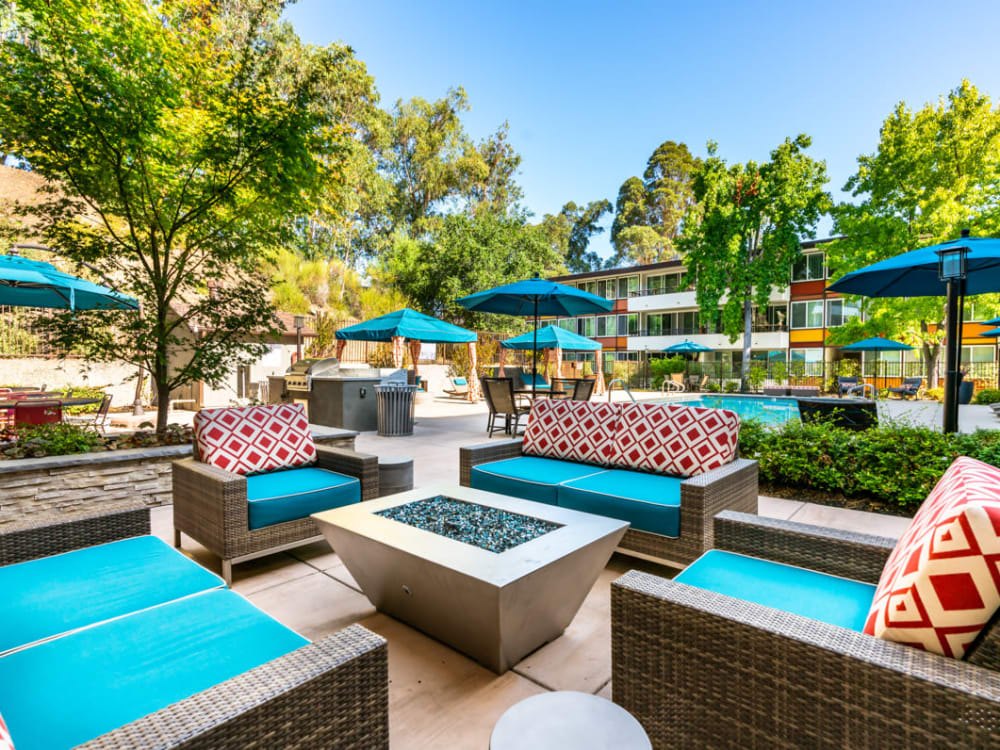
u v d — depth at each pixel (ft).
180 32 16.74
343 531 7.04
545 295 22.80
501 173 109.91
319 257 65.00
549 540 6.52
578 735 2.97
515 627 6.03
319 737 3.18
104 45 13.51
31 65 12.75
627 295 93.76
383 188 83.92
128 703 3.46
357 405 27.37
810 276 74.54
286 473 10.66
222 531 8.45
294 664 3.25
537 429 12.98
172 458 13.67
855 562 5.64
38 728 3.21
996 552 2.97
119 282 15.94
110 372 35.06
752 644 3.75
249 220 16.67
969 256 13.05
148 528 7.07
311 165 15.85
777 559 6.17
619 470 11.30
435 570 5.94
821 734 3.44
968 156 44.75
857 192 50.85
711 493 8.38
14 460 11.55
